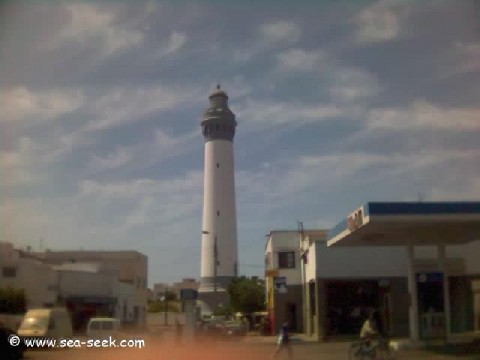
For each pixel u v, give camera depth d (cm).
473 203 2442
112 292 5725
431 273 4069
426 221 2456
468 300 4041
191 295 3766
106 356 2752
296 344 3422
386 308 4100
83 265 5906
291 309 4969
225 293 9019
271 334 4912
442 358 2195
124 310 6256
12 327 3644
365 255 4144
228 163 9681
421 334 3691
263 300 7138
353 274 4131
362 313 4125
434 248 4141
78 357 2670
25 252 6550
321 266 4141
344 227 2925
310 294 4484
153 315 7562
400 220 2430
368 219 2430
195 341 3669
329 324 4103
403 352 2441
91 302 5431
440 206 2444
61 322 3328
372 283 4159
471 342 2767
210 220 9506
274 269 5012
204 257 9450
